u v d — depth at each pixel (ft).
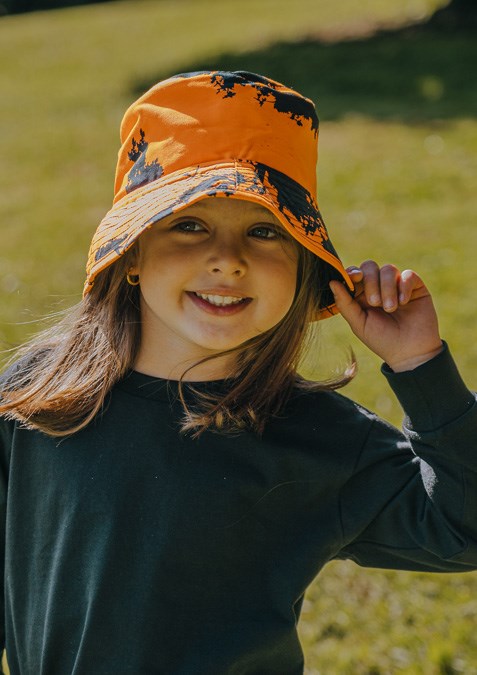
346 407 5.45
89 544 5.18
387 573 11.14
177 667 4.99
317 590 10.93
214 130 5.16
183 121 5.20
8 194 30.32
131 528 5.11
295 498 5.22
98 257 5.16
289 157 5.24
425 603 10.59
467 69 41.47
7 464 5.56
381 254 23.09
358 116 36.50
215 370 5.37
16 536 5.49
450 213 25.91
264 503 5.17
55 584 5.25
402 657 9.75
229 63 48.42
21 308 20.27
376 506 5.20
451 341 17.44
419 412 5.10
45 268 23.32
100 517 5.16
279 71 44.96
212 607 5.06
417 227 24.97
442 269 21.70
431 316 5.32
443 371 5.11
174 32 60.23
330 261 5.15
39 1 89.30
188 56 51.93
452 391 5.10
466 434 5.02
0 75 52.80
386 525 5.23
